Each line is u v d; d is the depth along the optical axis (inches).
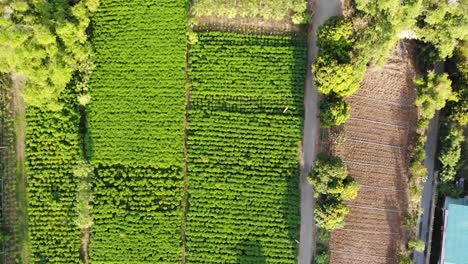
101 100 2087.8
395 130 2079.2
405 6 1892.2
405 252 2036.2
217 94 2082.9
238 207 2034.9
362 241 2046.0
